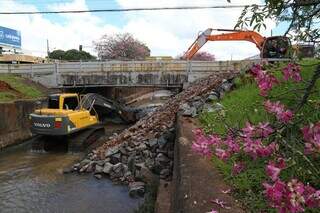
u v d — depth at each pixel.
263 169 5.39
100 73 25.86
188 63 24.97
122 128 23.62
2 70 26.56
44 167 14.57
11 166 14.79
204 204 4.98
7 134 18.30
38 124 17.25
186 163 6.83
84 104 20.42
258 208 4.70
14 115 18.98
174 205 6.45
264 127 2.61
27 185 12.24
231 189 5.43
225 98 12.74
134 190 10.89
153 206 8.93
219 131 7.92
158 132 14.24
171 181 9.59
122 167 12.97
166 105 22.25
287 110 2.75
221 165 6.28
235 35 25.77
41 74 26.53
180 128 9.96
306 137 2.37
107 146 15.48
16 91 22.70
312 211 3.48
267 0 2.67
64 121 16.98
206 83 20.20
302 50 3.00
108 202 10.53
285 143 2.47
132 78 25.55
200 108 12.38
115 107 23.98
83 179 12.82
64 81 26.33
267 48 17.86
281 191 2.05
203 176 6.10
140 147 13.45
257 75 2.87
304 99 2.79
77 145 17.19
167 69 25.22
